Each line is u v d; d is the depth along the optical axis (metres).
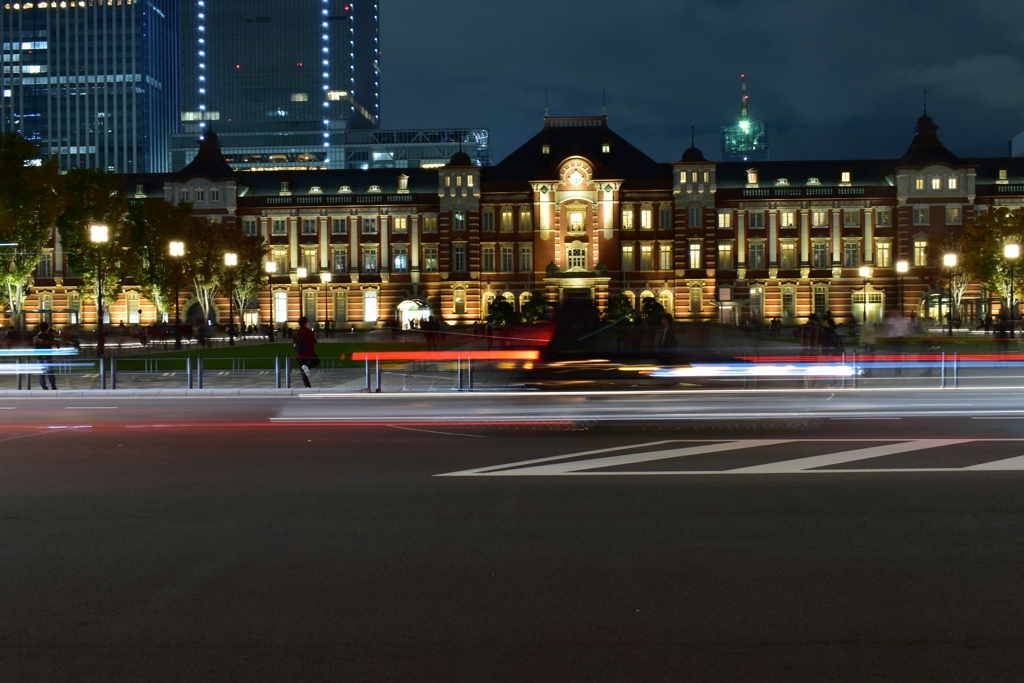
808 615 6.62
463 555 8.16
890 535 8.77
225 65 181.38
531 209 84.62
